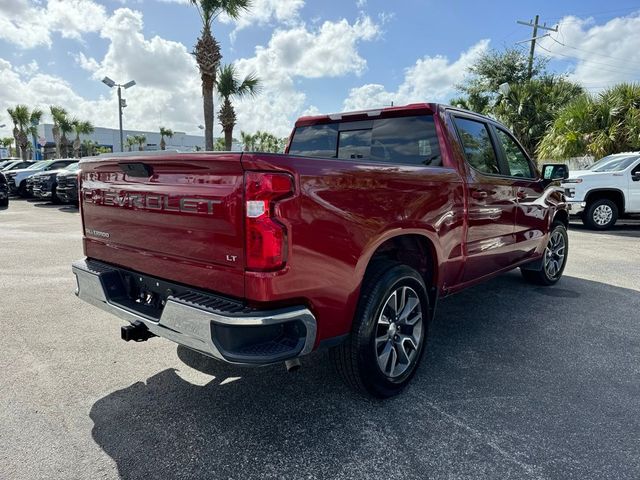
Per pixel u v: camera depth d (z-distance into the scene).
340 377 2.78
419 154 3.60
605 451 2.34
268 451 2.34
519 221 4.46
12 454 2.29
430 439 2.44
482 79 28.34
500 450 2.34
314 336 2.29
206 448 2.36
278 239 2.12
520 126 19.95
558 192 5.38
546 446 2.38
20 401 2.81
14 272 6.05
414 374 3.04
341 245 2.39
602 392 2.97
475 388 3.02
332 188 2.34
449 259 3.37
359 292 2.56
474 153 3.81
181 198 2.39
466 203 3.49
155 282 2.68
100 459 2.26
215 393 2.94
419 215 2.94
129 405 2.78
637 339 3.91
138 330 2.58
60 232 9.52
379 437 2.46
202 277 2.37
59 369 3.25
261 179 2.09
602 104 14.41
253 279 2.12
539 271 5.45
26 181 18.27
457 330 4.12
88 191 3.19
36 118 39.28
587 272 6.46
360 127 3.99
